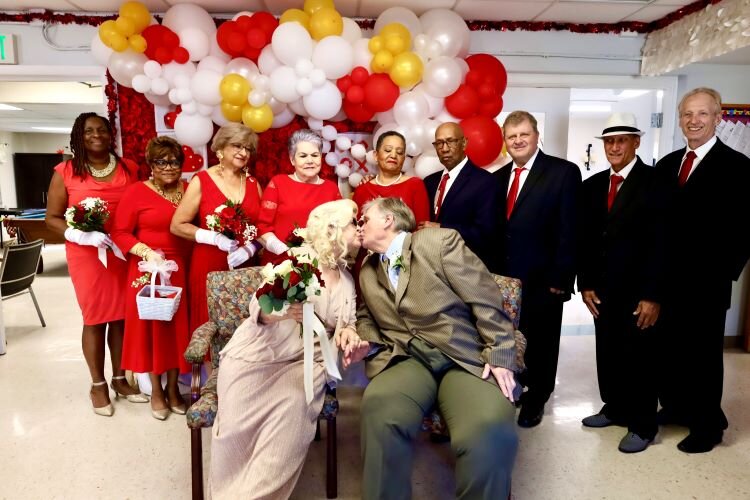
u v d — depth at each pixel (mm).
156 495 2176
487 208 2678
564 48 3781
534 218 2611
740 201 2420
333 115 3123
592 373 3586
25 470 2352
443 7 3369
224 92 2959
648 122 4984
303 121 3420
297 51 2893
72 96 7461
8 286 4105
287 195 2770
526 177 2689
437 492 2207
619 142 2553
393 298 2096
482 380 1912
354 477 2303
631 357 2521
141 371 2795
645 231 2459
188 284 2891
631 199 2510
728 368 3652
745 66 4062
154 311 2500
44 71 3475
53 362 3766
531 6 3357
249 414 1894
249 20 3000
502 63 3729
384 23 3186
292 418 1894
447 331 1980
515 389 1913
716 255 2432
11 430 2729
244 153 2770
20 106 8055
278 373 1974
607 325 2656
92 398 2928
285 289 1759
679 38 3381
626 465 2400
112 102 3379
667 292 2549
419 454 2512
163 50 2951
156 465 2404
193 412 1961
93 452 2512
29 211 8711
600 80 3912
